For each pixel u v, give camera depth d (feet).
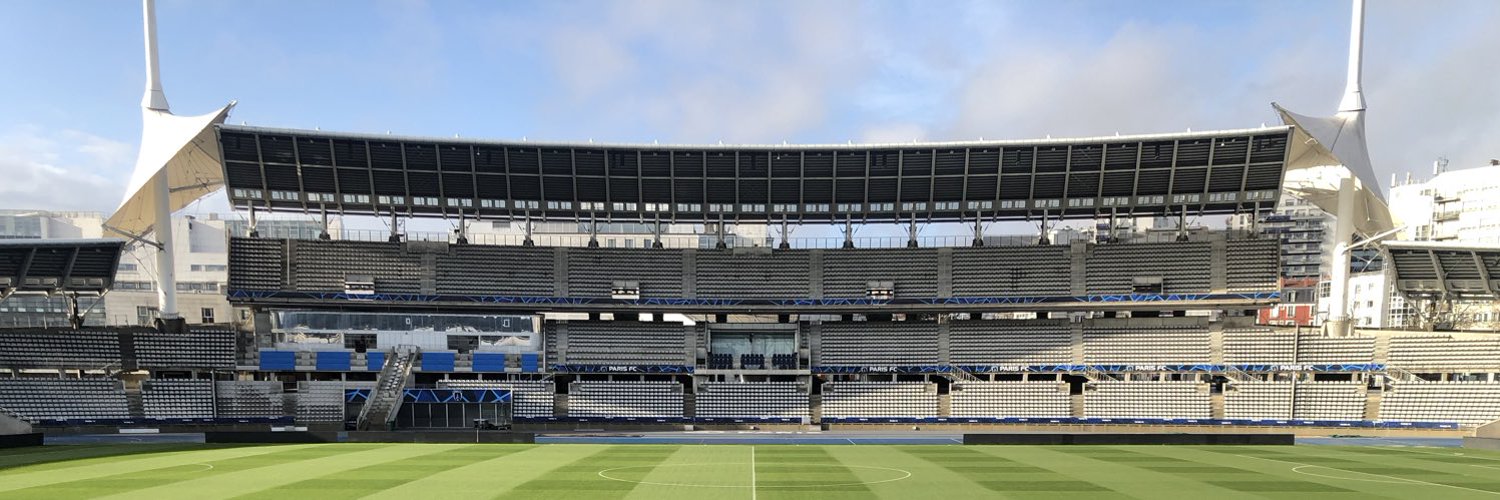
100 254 189.16
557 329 216.95
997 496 86.94
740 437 177.27
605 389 209.46
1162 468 110.73
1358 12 183.93
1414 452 134.21
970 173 199.21
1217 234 208.74
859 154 200.44
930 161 199.72
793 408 208.33
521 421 203.00
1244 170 188.34
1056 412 203.72
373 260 209.26
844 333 220.23
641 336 219.00
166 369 195.21
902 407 207.82
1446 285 187.73
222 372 199.62
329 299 205.87
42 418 181.98
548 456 124.67
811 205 207.31
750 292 219.20
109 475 101.45
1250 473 105.81
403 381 201.57
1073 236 232.73
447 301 210.38
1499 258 180.45
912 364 214.48
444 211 203.72
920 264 218.18
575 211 205.98
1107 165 195.31
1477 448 142.20
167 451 132.46
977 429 202.59
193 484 93.81
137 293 288.51
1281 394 195.42
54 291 193.06
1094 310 213.05
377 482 95.61
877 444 151.02
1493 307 228.43
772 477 99.96
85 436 180.34
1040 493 89.20
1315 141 187.93
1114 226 209.36
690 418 205.67
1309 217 508.12
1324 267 425.69
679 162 201.05
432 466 111.04
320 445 143.95
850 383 211.20
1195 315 216.74
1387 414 187.32
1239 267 202.08
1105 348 209.26
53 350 190.08
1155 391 200.75
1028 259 214.07
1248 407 196.44
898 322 220.23
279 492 88.43
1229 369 200.54
